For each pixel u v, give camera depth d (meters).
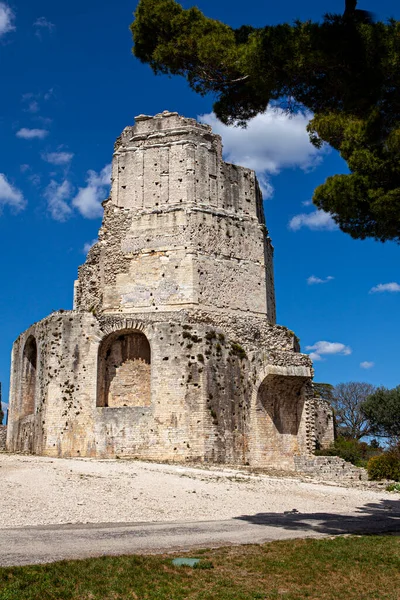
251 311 46.34
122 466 31.83
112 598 11.72
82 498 22.91
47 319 41.25
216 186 47.50
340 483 33.44
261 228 48.62
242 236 47.50
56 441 38.38
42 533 17.17
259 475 33.19
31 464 30.45
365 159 19.48
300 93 21.84
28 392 45.16
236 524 20.19
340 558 15.20
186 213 45.72
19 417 44.56
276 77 21.22
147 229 46.19
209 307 44.56
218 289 45.31
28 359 45.62
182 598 11.97
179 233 45.50
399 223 20.08
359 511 24.84
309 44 20.08
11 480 25.14
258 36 21.06
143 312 44.53
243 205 48.41
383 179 19.81
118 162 48.22
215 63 22.53
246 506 24.14
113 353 41.62
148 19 23.50
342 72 20.38
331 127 20.30
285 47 20.25
